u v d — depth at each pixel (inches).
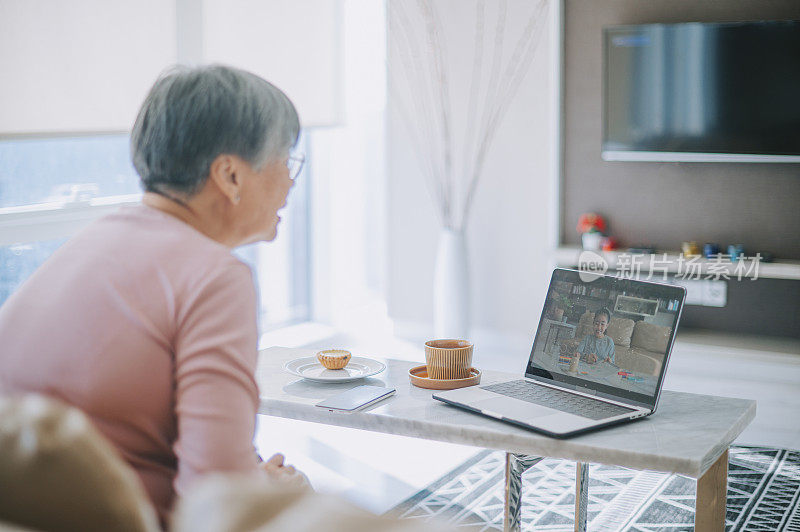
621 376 68.8
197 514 22.4
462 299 195.2
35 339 45.5
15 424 27.8
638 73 179.9
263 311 211.3
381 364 79.3
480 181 202.4
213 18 168.7
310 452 135.9
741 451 135.1
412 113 207.0
